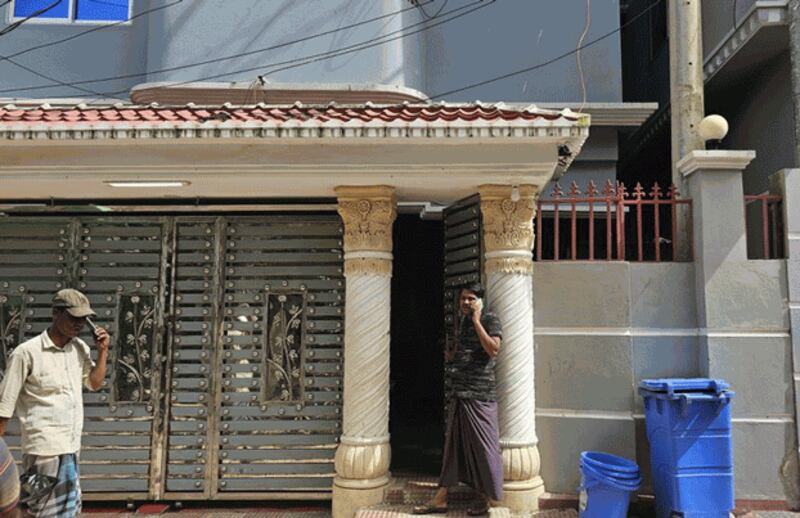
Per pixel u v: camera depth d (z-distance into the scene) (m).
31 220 5.34
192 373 5.20
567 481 4.95
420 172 4.46
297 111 4.77
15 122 4.31
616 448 4.95
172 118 4.45
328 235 5.32
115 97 8.23
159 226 5.36
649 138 10.48
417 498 4.78
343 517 4.64
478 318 4.53
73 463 3.56
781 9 6.67
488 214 4.83
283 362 5.21
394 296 8.66
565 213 7.63
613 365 5.03
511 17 8.52
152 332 5.26
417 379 8.53
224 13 7.71
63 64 8.27
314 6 7.73
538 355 5.09
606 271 5.11
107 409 5.16
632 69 11.55
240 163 4.41
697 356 5.03
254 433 5.14
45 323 5.25
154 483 5.07
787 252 4.94
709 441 4.36
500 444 4.70
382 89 7.51
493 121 4.25
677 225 5.34
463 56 8.48
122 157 4.41
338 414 5.15
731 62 7.68
